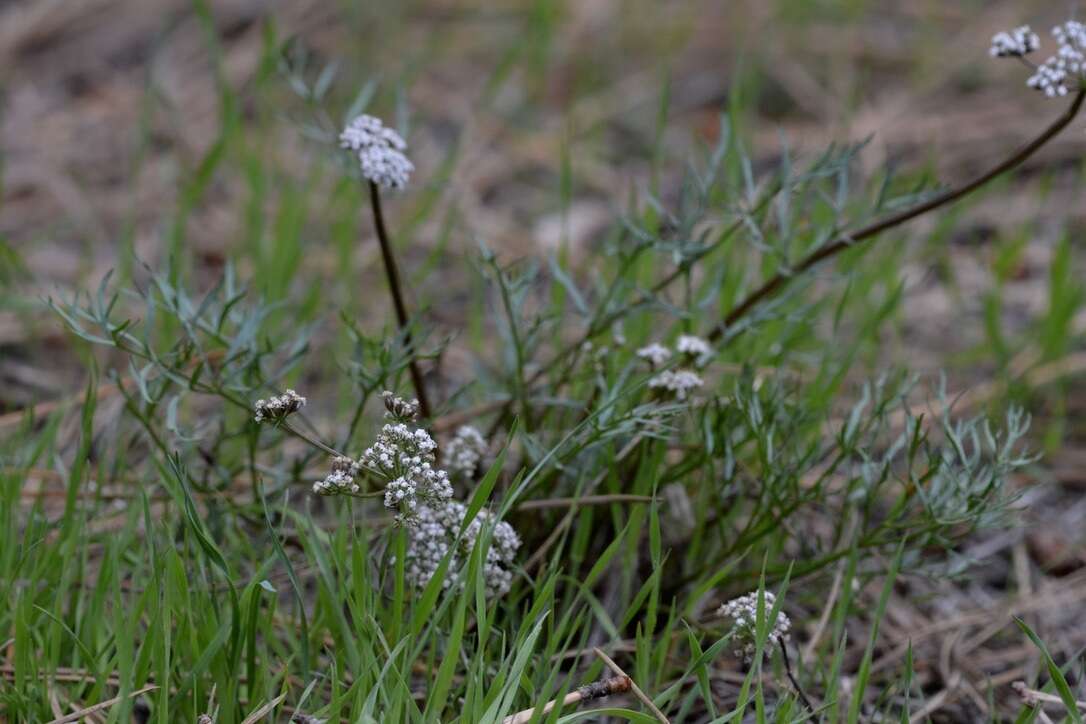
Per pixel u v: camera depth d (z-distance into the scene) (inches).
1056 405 200.8
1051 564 170.1
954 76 316.2
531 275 148.8
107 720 111.4
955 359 208.1
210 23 230.2
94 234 246.8
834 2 340.2
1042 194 228.4
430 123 296.8
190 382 131.2
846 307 211.9
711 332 154.5
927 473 130.0
